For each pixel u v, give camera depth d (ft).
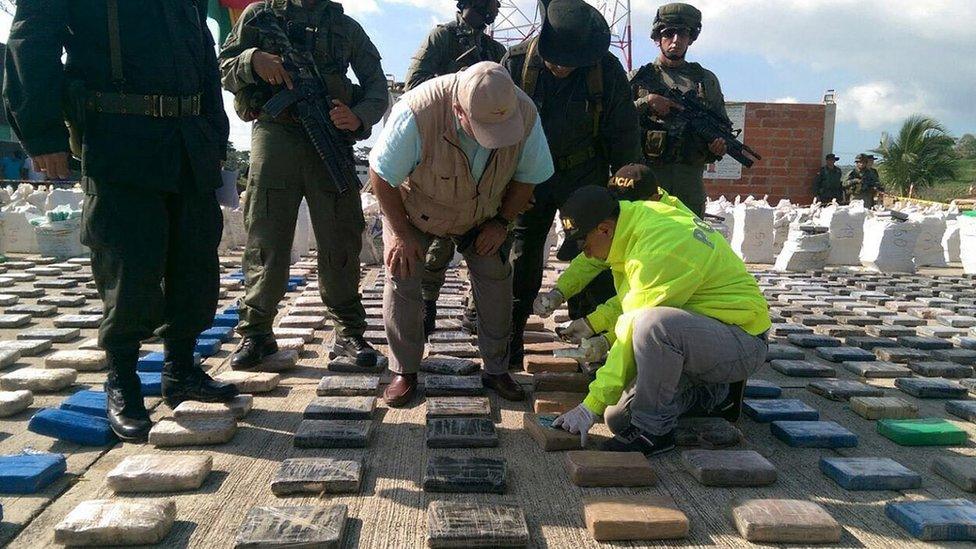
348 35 12.36
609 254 9.59
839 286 25.20
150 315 9.39
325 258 12.52
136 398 9.57
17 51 8.29
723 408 10.44
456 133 8.83
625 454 8.71
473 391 11.46
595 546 7.02
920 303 21.97
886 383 13.14
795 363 13.76
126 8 8.98
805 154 53.72
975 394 12.44
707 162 16.31
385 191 9.53
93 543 6.74
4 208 27.96
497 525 6.99
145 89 9.11
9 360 12.56
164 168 9.23
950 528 7.20
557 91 11.98
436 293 14.82
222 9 28.14
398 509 7.63
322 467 8.20
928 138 104.73
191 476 7.91
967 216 30.22
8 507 7.44
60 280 21.02
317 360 13.61
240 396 10.68
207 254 10.27
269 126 11.93
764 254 31.96
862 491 8.36
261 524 6.89
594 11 11.68
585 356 10.27
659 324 8.86
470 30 13.76
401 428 10.06
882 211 31.40
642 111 15.76
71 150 9.20
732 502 7.63
